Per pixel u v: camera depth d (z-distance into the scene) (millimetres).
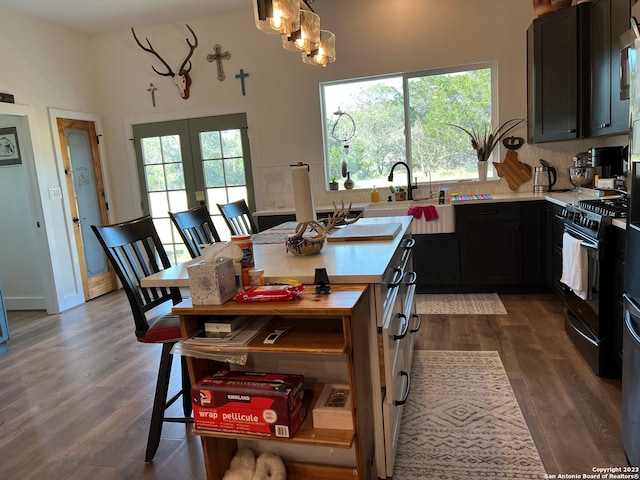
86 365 3275
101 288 5375
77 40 5160
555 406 2291
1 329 3672
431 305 4035
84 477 2035
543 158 4418
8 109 4277
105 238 2072
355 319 1495
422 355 3004
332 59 2934
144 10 4656
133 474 2031
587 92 3693
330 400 1633
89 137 5309
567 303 3068
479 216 4141
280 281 1681
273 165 5094
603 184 3389
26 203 4723
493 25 4352
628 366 1774
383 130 4855
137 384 2914
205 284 1550
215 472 1708
